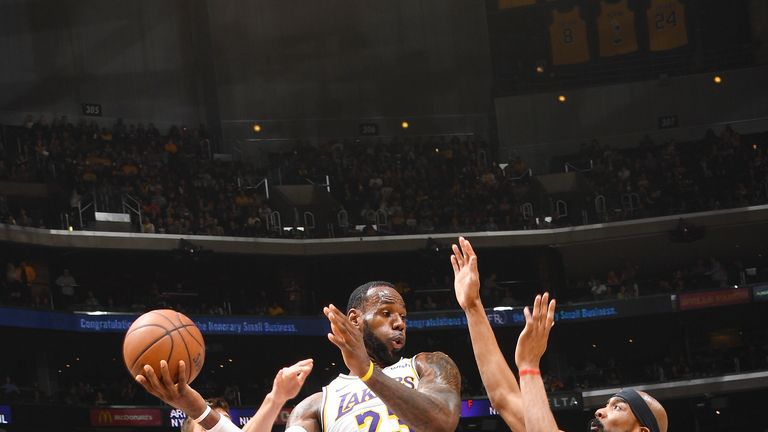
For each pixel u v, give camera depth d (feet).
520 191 127.65
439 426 12.79
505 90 140.77
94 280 113.50
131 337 13.09
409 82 141.90
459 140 135.64
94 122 122.42
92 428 98.37
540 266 127.13
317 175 126.62
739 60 137.39
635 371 122.31
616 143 137.59
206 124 133.69
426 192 127.85
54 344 107.55
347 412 14.15
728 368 118.73
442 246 121.08
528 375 13.50
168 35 133.59
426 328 116.98
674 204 124.47
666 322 126.21
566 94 139.03
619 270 129.80
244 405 111.04
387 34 142.31
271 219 119.14
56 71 126.00
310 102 138.62
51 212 107.65
